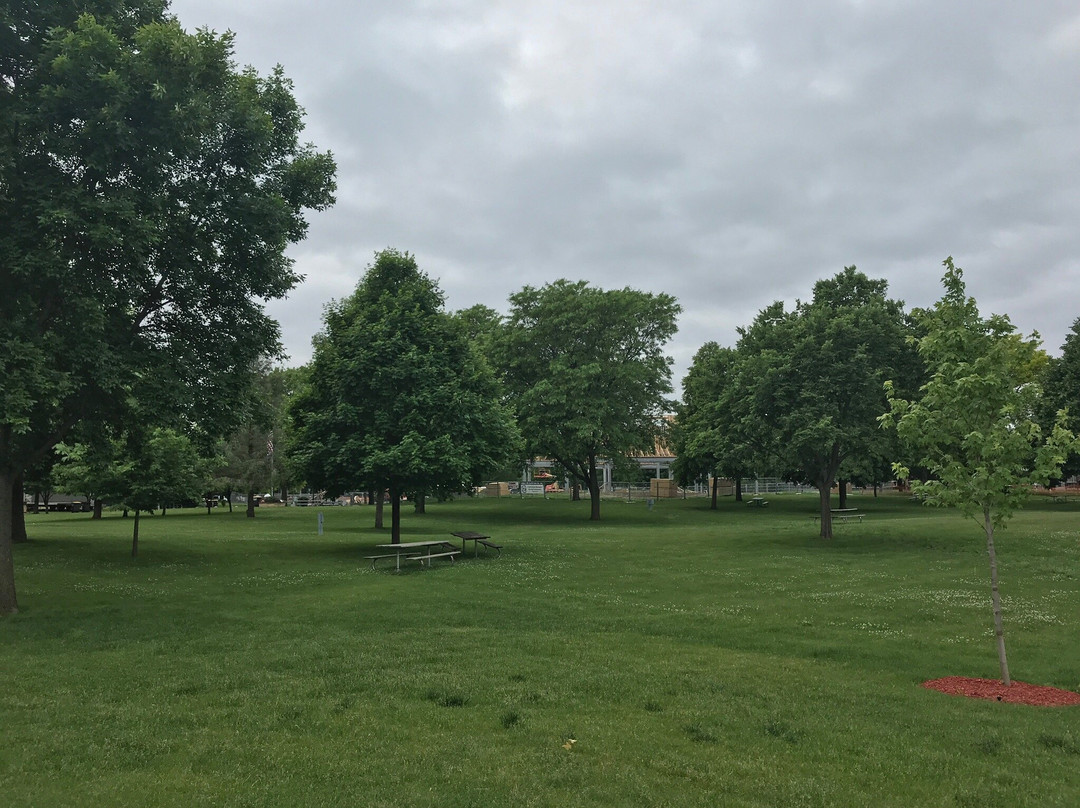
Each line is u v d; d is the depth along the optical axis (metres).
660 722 7.50
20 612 14.56
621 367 46.09
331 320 27.38
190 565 22.05
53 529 36.50
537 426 44.75
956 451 10.58
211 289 17.73
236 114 16.66
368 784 5.84
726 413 32.50
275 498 82.38
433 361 25.05
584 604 15.24
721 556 23.62
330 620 13.62
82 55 13.28
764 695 8.55
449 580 18.69
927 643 11.73
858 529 30.89
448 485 25.28
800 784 5.92
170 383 15.44
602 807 5.42
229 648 11.25
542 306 47.62
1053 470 9.48
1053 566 20.06
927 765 6.41
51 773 6.11
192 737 7.01
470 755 6.48
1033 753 6.75
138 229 13.94
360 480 24.67
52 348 13.49
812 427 26.09
